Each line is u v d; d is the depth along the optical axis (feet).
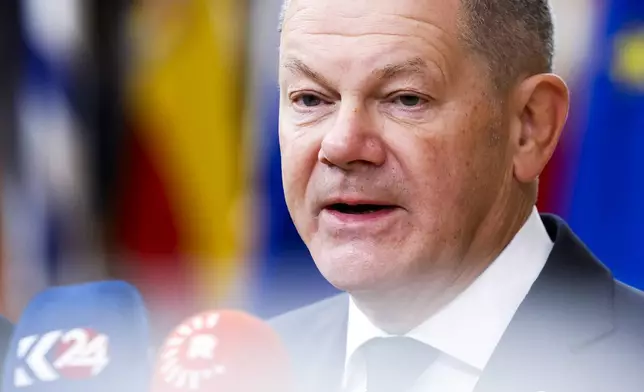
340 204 19.67
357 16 18.86
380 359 20.52
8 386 17.37
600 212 39.93
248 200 43.29
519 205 20.95
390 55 18.74
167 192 44.16
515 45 20.07
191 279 43.91
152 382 17.16
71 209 43.45
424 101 19.12
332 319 23.52
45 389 17.13
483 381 19.47
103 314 18.03
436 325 20.33
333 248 19.56
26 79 43.11
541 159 20.79
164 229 43.96
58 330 17.83
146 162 43.75
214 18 43.09
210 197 44.47
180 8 43.24
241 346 17.25
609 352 19.39
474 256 20.38
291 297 43.29
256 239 43.45
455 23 19.19
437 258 19.57
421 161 19.04
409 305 20.18
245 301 43.42
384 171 19.08
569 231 21.47
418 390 20.22
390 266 19.27
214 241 44.01
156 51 43.45
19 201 43.16
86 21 43.24
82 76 43.32
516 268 20.72
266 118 43.01
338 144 18.78
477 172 19.70
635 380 19.02
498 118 19.95
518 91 20.36
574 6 39.96
